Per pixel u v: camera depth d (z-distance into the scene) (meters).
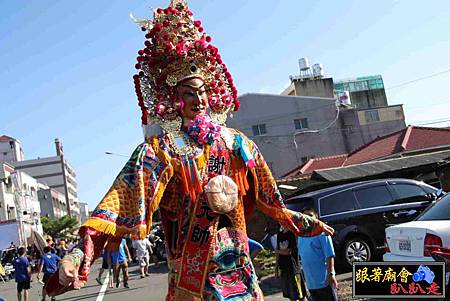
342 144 38.91
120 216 2.40
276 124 38.69
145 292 12.09
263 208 2.87
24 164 96.31
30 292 16.86
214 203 2.54
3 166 47.41
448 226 5.60
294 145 38.31
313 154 38.38
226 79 2.92
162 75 2.75
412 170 14.27
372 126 41.09
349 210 9.56
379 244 9.48
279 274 7.01
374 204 9.68
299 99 39.19
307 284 5.57
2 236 33.31
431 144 22.50
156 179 2.52
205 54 2.79
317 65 44.91
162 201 2.65
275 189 2.84
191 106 2.75
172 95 2.76
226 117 2.92
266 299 8.19
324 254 5.42
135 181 2.47
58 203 83.50
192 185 2.58
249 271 2.63
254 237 14.14
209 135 2.68
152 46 2.80
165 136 2.65
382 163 15.98
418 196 9.92
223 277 2.57
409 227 5.98
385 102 47.81
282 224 2.89
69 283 2.12
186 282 2.54
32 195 57.09
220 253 2.57
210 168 2.66
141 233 2.36
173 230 2.65
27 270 12.52
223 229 2.62
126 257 13.90
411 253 5.92
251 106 38.81
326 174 15.66
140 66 2.81
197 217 2.58
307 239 5.52
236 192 2.61
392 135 25.27
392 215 9.62
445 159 14.04
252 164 2.75
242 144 2.76
